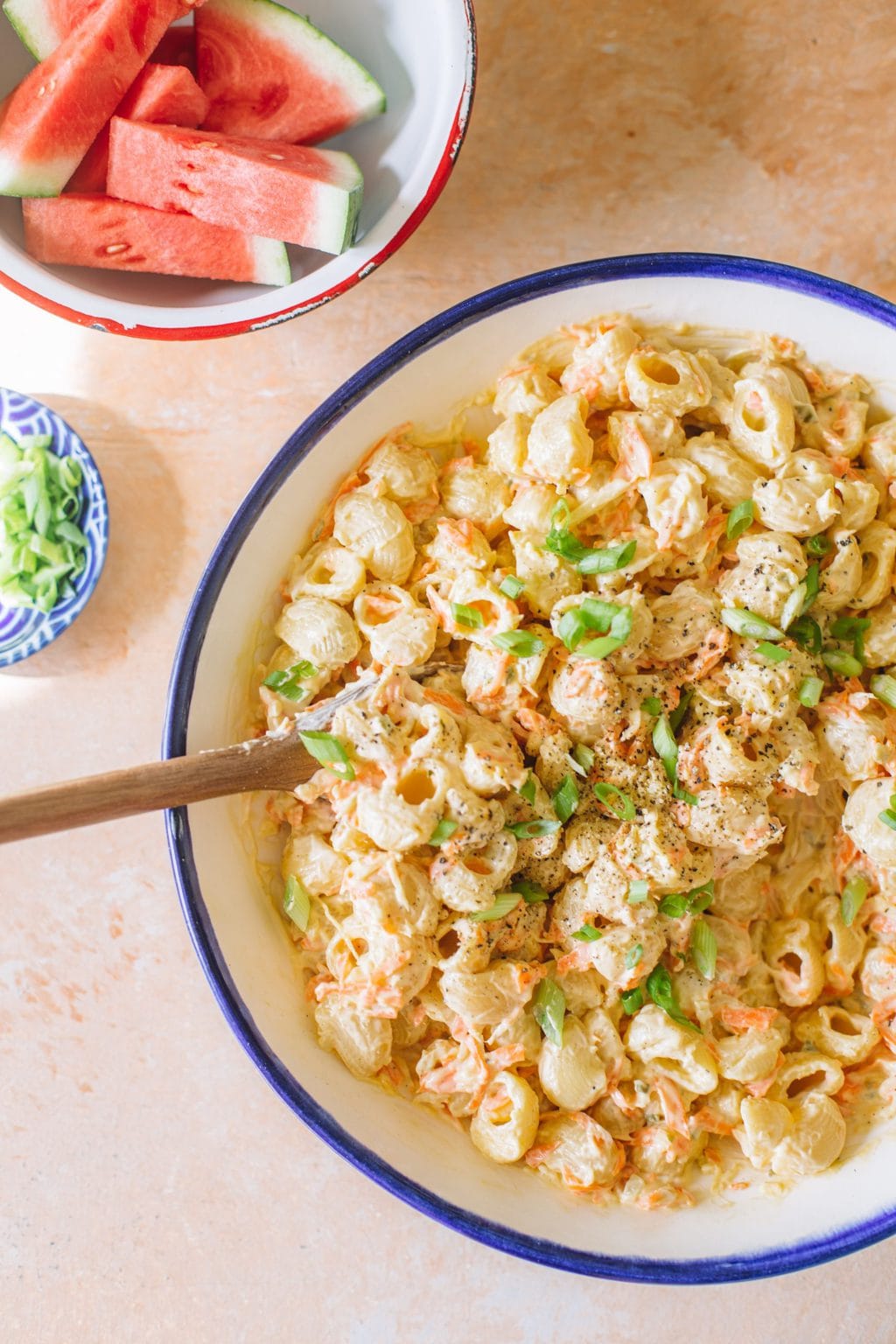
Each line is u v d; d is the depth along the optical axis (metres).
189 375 0.60
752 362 0.55
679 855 0.53
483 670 0.53
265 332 0.60
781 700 0.52
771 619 0.53
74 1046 0.60
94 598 0.61
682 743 0.53
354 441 0.54
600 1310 0.60
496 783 0.52
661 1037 0.53
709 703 0.53
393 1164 0.53
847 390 0.55
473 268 0.59
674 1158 0.54
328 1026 0.54
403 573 0.55
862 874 0.56
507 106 0.58
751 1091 0.54
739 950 0.55
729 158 0.59
